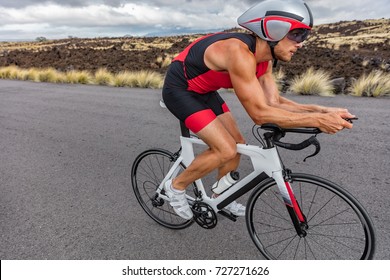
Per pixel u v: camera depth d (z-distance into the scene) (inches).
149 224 106.3
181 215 91.4
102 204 119.4
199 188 89.4
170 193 89.7
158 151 99.3
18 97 367.6
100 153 171.8
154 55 820.0
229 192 83.0
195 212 91.0
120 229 103.9
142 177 136.6
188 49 77.7
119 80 436.1
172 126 214.7
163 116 242.5
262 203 113.2
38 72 576.7
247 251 91.5
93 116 254.1
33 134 214.1
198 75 75.4
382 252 86.6
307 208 107.1
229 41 67.2
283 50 67.6
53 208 117.9
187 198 94.5
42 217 112.1
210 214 88.7
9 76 608.1
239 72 65.0
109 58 806.5
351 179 125.5
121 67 668.7
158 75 461.1
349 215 102.8
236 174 83.6
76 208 117.3
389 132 175.3
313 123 61.8
